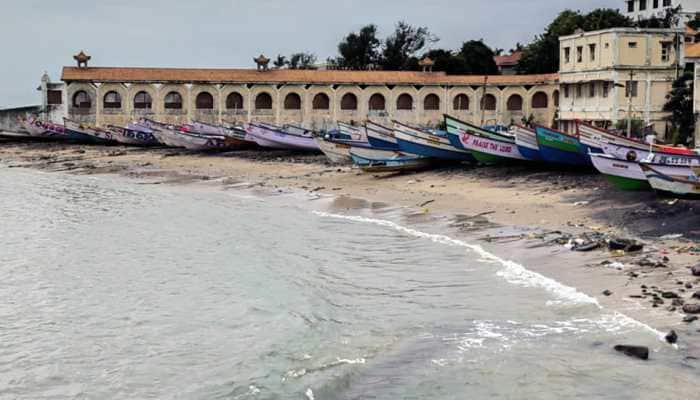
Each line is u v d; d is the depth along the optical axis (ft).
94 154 252.62
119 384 56.34
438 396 49.55
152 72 271.08
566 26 309.63
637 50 216.33
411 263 85.71
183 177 192.75
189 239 110.32
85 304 77.30
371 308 70.23
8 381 57.47
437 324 63.31
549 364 52.90
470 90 278.46
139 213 136.56
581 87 238.68
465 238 96.22
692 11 320.29
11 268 93.91
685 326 56.65
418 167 160.97
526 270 77.66
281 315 70.38
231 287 81.87
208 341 64.75
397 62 382.22
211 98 273.54
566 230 93.35
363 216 121.08
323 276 83.92
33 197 161.17
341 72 280.10
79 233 117.39
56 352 63.41
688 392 47.29
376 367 55.06
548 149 137.90
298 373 55.36
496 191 129.59
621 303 63.26
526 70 330.75
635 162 105.91
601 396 47.83
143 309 75.05
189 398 53.06
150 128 258.98
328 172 178.60
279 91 273.33
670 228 88.33
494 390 49.88
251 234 111.14
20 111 310.24
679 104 199.21
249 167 200.85
